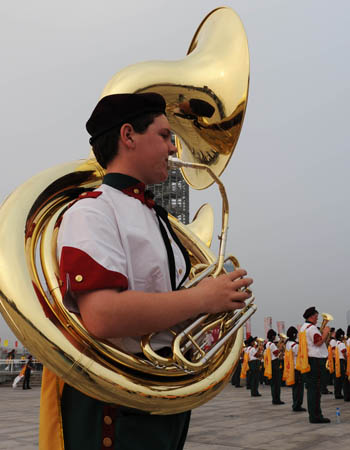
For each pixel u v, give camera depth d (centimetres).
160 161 134
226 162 200
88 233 111
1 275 111
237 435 674
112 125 133
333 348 1427
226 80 196
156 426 121
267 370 1235
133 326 104
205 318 121
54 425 122
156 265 122
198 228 219
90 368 106
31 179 141
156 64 187
